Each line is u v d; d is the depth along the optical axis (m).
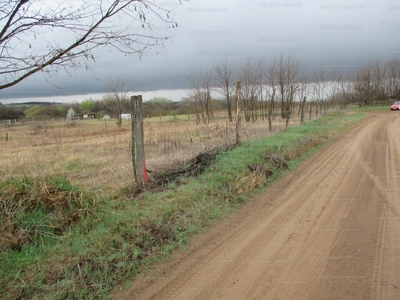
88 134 23.03
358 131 17.00
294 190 6.62
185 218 4.77
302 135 12.86
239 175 6.86
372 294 3.04
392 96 55.56
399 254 3.80
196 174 6.91
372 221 4.83
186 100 37.47
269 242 4.22
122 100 29.19
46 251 3.69
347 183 7.01
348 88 52.75
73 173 7.63
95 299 3.05
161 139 12.24
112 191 5.79
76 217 4.37
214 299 3.05
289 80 27.30
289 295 3.08
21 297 2.99
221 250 4.01
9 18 3.30
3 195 4.16
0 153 12.54
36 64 3.51
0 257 3.41
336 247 4.04
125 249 3.80
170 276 3.44
